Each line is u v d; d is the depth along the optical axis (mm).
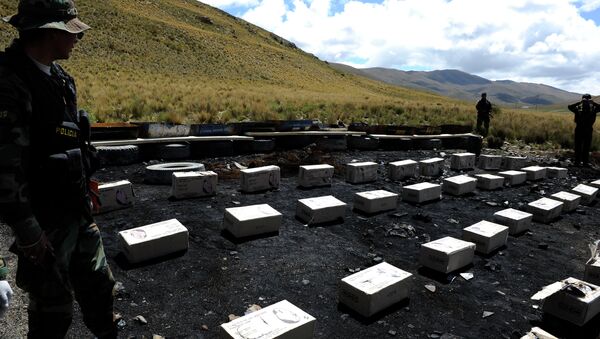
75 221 1912
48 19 1672
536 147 14500
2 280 1620
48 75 1755
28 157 1617
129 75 29719
